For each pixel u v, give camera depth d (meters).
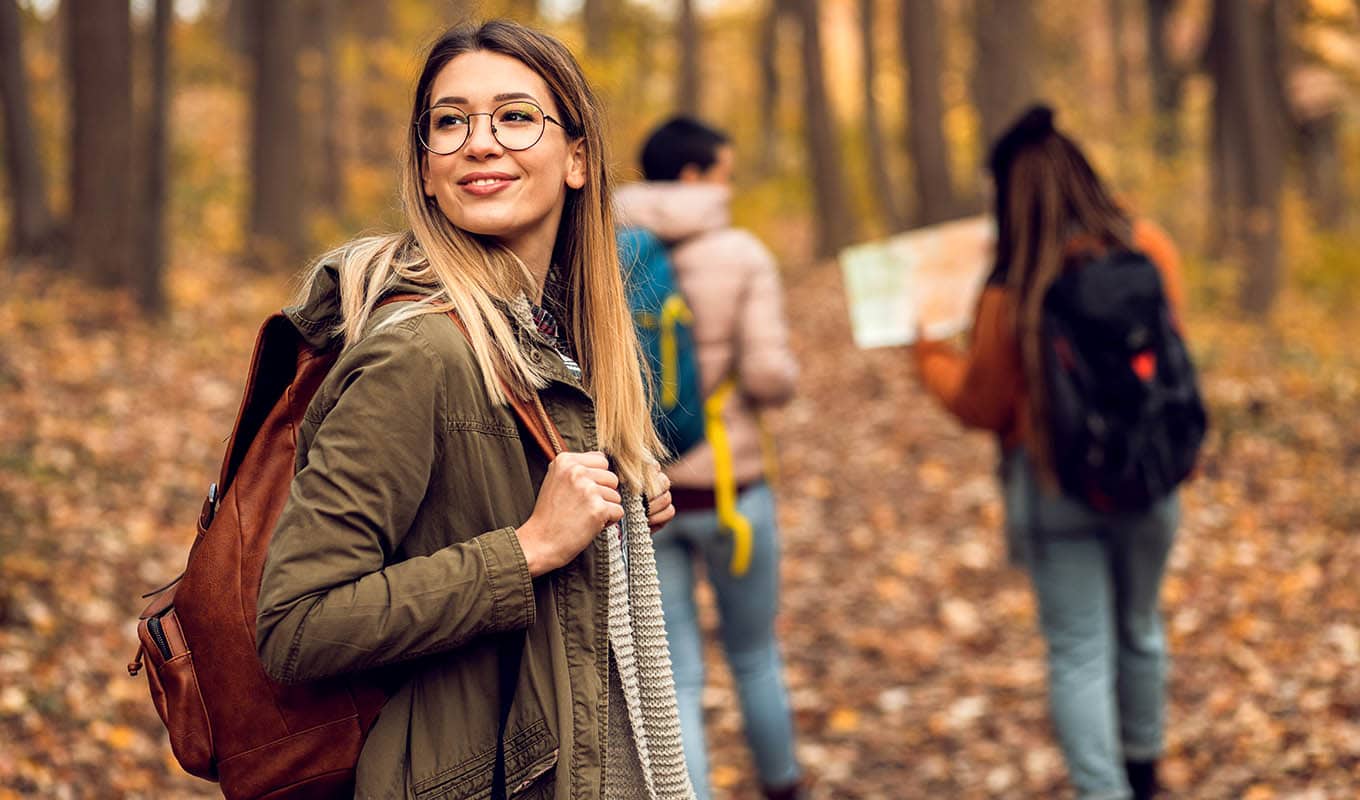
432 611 1.57
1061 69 26.33
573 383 1.77
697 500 3.55
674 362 3.49
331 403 1.63
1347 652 4.71
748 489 3.65
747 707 3.77
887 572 6.65
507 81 1.76
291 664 1.55
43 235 10.85
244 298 12.27
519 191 1.75
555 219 1.86
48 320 9.35
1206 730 4.35
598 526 1.67
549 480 1.67
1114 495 3.21
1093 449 3.18
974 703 4.98
